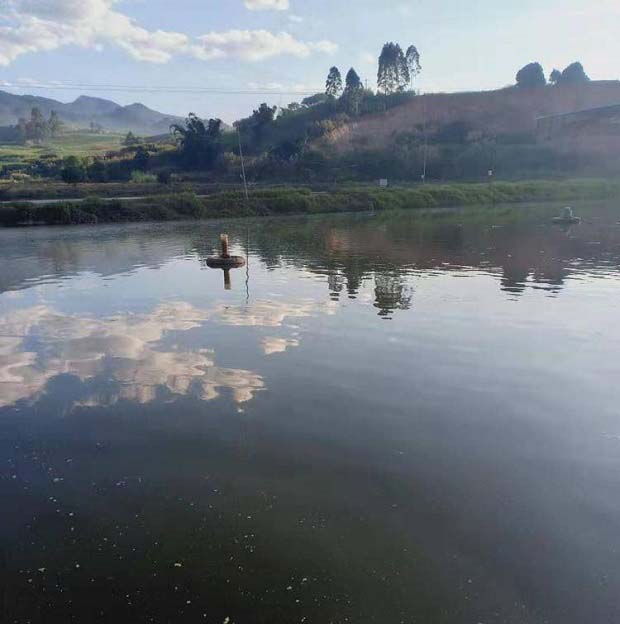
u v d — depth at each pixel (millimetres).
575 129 61938
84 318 10422
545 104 74688
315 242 21703
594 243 20078
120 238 24109
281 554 3869
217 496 4555
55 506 4516
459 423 5742
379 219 31516
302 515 4281
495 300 11359
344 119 74000
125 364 7723
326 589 3543
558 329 9234
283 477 4785
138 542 4051
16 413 6215
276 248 20094
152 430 5711
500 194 43125
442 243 20719
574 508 4316
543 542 3938
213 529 4156
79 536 4145
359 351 8125
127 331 9438
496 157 57469
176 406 6281
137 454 5246
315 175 56969
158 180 55562
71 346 8641
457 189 42938
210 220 32969
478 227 26094
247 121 83000
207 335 9070
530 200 43219
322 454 5137
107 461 5152
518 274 14305
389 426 5672
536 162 57438
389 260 16891
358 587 3553
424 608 3377
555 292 12086
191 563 3816
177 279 14289
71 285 13750
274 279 14023
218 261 16047
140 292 12750
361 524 4156
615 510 4289
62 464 5137
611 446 5273
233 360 7789
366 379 6988
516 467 4891
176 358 7934
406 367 7426
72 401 6508
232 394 6570
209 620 3328
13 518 4379
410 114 75312
